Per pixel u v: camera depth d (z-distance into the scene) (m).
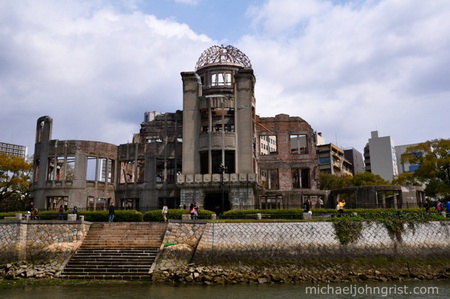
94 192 49.19
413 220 33.78
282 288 26.59
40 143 50.44
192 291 24.94
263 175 62.03
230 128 49.03
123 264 29.94
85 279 28.45
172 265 29.75
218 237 32.38
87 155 49.50
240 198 44.88
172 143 51.78
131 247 32.16
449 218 34.78
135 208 50.75
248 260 31.31
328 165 109.62
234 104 47.88
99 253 31.34
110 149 51.62
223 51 57.03
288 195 50.94
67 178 57.34
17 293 23.97
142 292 24.34
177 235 32.72
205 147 46.53
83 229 33.62
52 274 29.25
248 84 48.28
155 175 50.66
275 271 30.47
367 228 33.09
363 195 46.22
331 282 29.12
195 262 30.89
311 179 55.72
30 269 30.00
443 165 58.97
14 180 55.44
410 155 66.38
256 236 32.44
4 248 31.77
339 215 36.19
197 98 48.62
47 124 50.28
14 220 32.56
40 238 32.69
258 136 57.34
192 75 49.16
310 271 30.62
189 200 45.28
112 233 34.09
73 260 30.72
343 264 31.36
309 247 32.09
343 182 80.38
